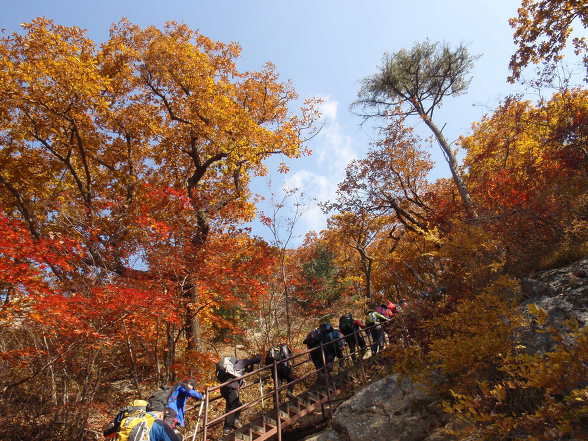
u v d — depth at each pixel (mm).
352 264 23812
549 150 9484
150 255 8703
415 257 8852
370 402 5828
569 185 7375
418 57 18750
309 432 7297
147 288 8102
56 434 6859
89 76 12086
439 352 4742
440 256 6781
